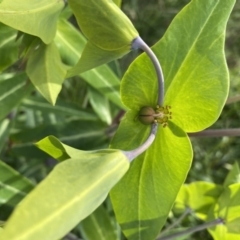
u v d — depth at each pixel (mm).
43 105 164
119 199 88
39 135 154
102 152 66
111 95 139
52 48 93
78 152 70
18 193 121
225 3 82
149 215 89
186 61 83
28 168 175
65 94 220
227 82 83
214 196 120
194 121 85
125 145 86
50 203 52
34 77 91
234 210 108
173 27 82
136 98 84
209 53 82
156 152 86
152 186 87
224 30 82
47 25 85
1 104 125
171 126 85
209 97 83
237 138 249
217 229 113
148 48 75
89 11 72
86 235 130
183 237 132
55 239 51
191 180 232
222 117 255
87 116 167
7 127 148
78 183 57
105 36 74
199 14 82
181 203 128
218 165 245
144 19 264
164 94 84
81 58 79
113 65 157
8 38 108
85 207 57
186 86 84
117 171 62
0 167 121
